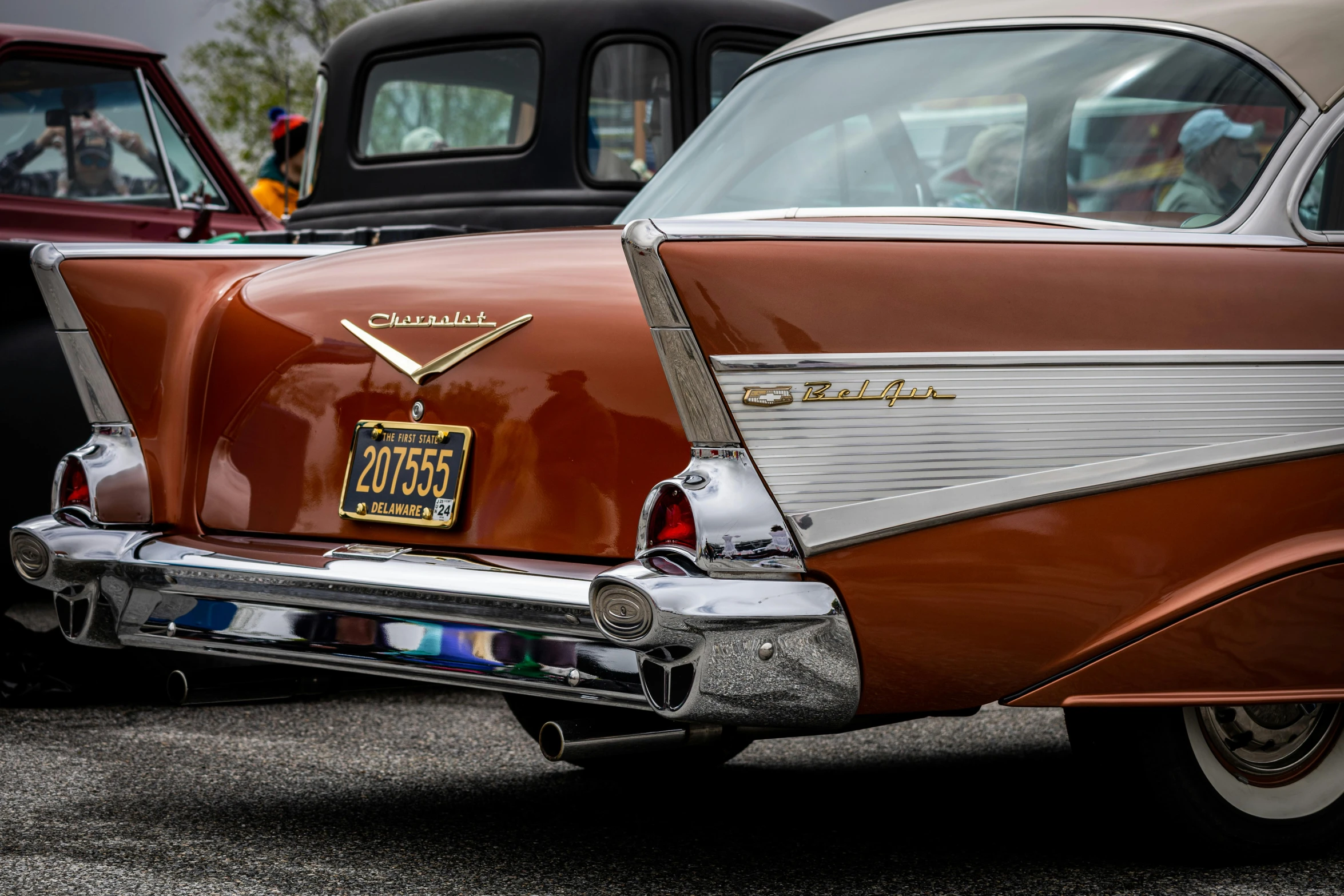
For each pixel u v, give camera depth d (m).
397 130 7.59
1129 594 2.88
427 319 3.17
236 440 3.38
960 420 2.73
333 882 3.05
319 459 3.25
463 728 4.67
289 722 4.72
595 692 2.70
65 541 3.37
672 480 2.61
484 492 3.01
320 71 8.03
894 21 3.94
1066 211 3.33
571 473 2.92
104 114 7.05
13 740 4.36
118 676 4.88
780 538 2.58
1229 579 2.96
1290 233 3.22
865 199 3.58
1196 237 3.09
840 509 2.63
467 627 2.86
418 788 3.91
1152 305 2.94
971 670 2.79
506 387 3.02
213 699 3.24
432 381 3.11
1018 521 2.77
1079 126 3.39
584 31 6.99
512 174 7.13
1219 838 3.22
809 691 2.63
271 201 9.59
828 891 3.05
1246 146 3.29
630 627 2.54
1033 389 2.79
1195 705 2.99
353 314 3.28
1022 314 2.80
